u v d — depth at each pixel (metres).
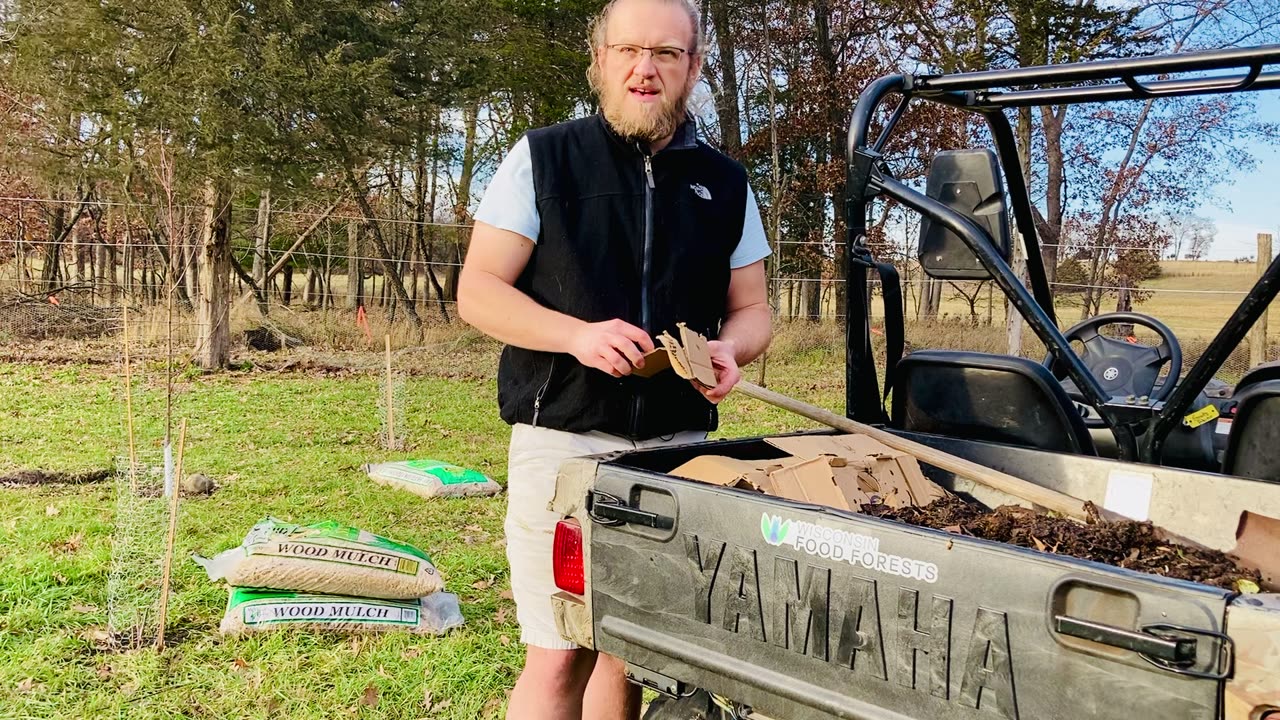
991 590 1.35
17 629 4.01
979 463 2.45
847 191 2.64
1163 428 2.25
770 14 22.03
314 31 13.84
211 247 13.80
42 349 14.50
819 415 2.26
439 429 9.54
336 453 8.07
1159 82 2.56
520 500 2.30
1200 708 1.17
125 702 3.42
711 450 2.26
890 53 21.55
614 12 2.20
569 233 2.21
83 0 12.84
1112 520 2.12
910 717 1.43
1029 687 1.31
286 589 4.05
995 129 2.94
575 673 2.29
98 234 23.22
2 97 15.64
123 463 6.13
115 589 4.10
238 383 12.60
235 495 6.44
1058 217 19.06
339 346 17.28
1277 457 2.22
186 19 12.98
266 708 3.42
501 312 2.17
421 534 5.58
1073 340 3.76
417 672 3.69
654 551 1.78
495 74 17.08
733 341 2.42
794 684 1.57
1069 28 17.97
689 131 2.35
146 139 13.19
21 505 5.98
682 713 1.94
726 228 2.40
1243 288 11.28
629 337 2.02
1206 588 1.19
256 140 13.45
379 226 23.09
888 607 1.46
